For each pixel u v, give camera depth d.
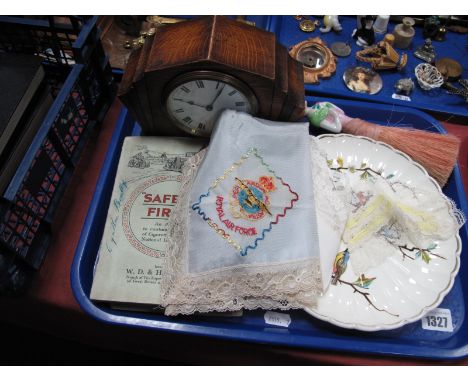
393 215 0.71
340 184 0.73
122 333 0.75
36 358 1.00
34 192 0.67
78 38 0.71
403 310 0.64
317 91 0.92
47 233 0.73
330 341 0.62
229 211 0.63
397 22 1.08
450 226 0.69
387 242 0.69
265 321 0.67
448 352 0.62
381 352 0.62
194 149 0.75
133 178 0.73
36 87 0.69
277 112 0.70
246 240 0.61
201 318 0.65
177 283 0.60
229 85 0.64
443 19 1.05
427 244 0.69
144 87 0.65
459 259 0.67
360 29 1.03
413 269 0.67
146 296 0.63
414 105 0.91
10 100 0.65
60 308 0.71
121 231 0.68
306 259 0.61
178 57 0.61
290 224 0.63
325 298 0.65
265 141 0.68
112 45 0.99
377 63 0.99
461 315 0.68
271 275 0.61
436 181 0.76
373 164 0.77
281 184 0.65
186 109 0.70
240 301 0.61
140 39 0.98
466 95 0.94
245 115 0.68
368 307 0.64
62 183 0.75
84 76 0.75
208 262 0.60
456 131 0.91
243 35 0.65
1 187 0.65
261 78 0.62
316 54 1.00
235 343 0.69
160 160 0.74
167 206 0.70
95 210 0.72
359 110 0.87
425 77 0.95
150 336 0.73
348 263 0.68
